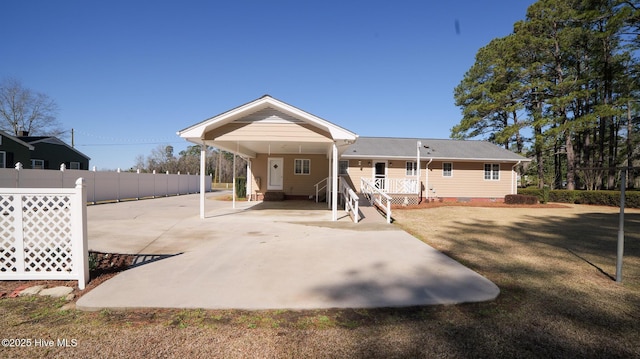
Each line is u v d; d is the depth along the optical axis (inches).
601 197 721.0
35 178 540.1
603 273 202.7
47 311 139.4
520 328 125.3
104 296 151.2
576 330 124.1
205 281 174.2
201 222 394.9
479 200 771.4
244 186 882.1
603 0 777.6
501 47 989.8
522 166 1234.0
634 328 126.3
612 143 1015.0
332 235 312.8
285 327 124.8
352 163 739.4
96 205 635.5
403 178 745.6
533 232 362.3
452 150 801.6
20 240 169.2
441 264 212.2
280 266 204.5
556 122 912.3
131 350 108.3
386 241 285.0
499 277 191.6
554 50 927.0
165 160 2135.8
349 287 165.9
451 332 121.6
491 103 989.8
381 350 109.0
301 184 727.7
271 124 398.9
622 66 837.2
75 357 104.3
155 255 234.7
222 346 111.0
